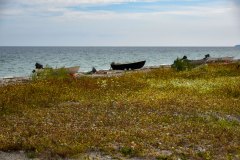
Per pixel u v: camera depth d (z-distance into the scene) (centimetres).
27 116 2264
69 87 3453
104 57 18950
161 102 2734
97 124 2030
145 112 2383
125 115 2269
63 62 13650
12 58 16650
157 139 1720
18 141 1642
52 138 1695
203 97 3038
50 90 3209
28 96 2922
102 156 1493
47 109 2508
